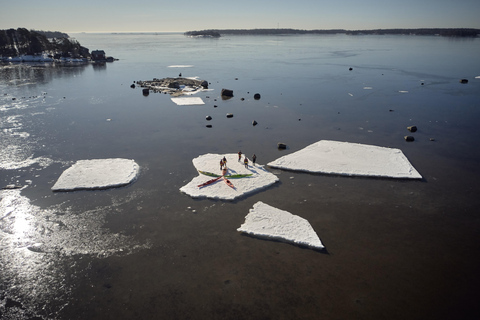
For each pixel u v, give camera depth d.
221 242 29.33
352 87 96.19
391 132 57.75
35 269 26.38
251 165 43.72
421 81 103.38
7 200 35.66
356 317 22.06
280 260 27.20
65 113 69.06
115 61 174.12
